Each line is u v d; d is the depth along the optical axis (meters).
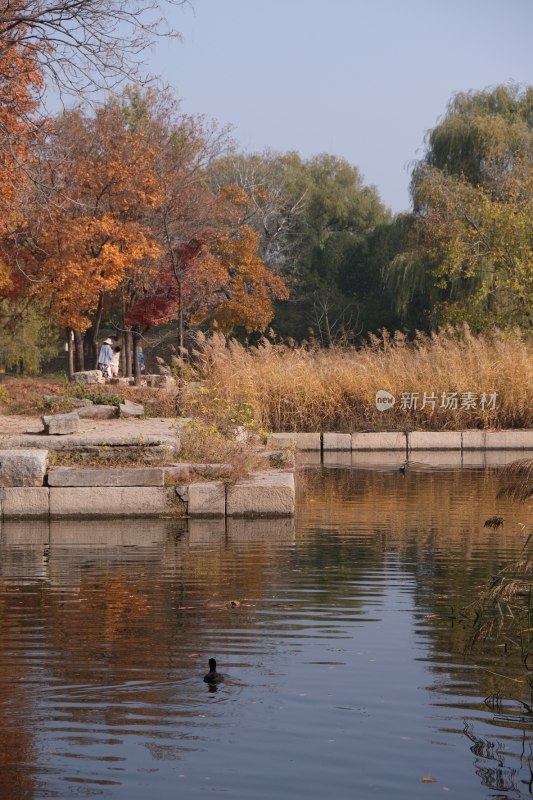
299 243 55.19
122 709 5.39
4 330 47.25
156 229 34.44
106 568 9.23
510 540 10.47
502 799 4.34
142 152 31.39
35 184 18.75
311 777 4.56
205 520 12.20
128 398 19.66
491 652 6.41
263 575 8.84
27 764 4.70
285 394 21.86
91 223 28.66
